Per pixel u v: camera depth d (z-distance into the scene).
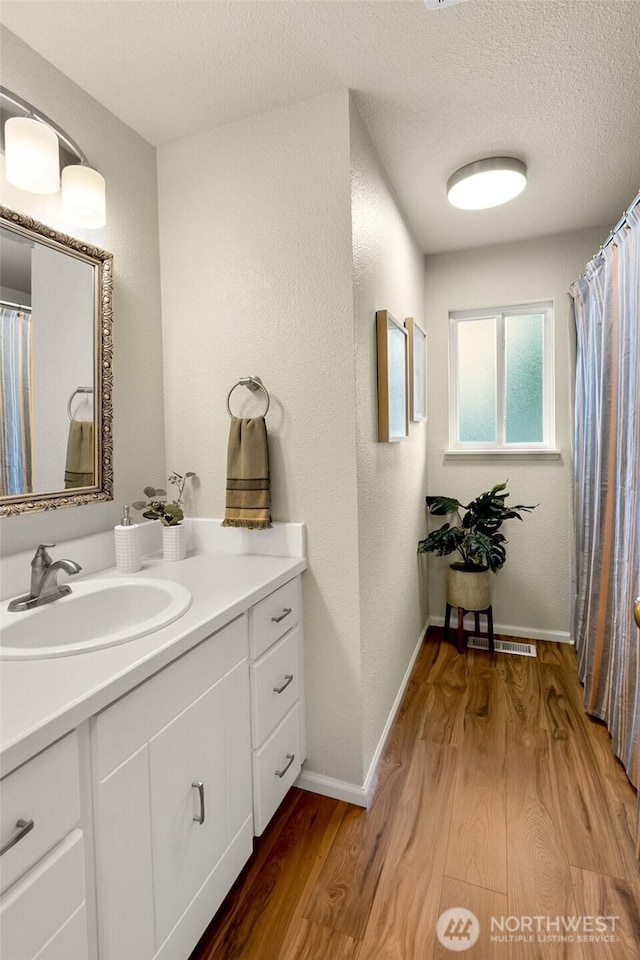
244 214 1.64
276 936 1.16
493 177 1.88
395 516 2.09
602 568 1.96
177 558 1.62
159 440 1.79
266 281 1.62
